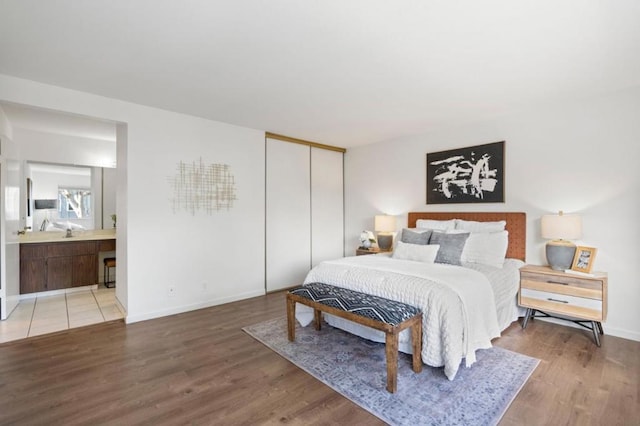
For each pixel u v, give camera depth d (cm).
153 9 181
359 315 233
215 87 298
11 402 200
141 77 276
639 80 282
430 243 380
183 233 382
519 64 251
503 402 200
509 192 378
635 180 296
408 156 483
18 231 414
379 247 483
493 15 187
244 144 441
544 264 351
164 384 222
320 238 546
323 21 193
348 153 579
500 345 285
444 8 180
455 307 235
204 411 192
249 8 180
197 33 207
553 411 191
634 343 289
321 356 265
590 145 321
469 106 350
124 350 277
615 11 182
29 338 301
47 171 479
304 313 329
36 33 206
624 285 302
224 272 421
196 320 353
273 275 481
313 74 270
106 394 210
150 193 356
